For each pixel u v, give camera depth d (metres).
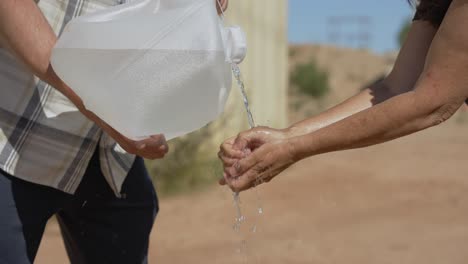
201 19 2.64
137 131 2.67
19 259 2.96
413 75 3.22
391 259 6.51
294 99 34.88
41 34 2.69
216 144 10.39
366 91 3.29
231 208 8.64
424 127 2.79
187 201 9.08
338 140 2.88
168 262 6.41
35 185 2.96
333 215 8.37
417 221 8.01
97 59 2.61
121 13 2.77
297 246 6.95
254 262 6.41
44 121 2.93
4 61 2.87
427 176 11.16
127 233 3.36
